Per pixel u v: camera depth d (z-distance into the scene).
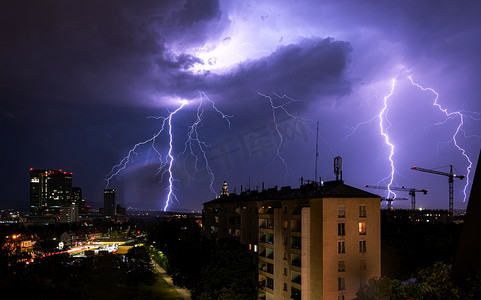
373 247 53.91
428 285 23.25
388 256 70.19
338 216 52.44
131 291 80.75
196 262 72.12
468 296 20.64
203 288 62.28
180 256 77.06
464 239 24.20
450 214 150.00
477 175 23.89
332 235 51.72
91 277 88.69
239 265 60.91
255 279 64.94
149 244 127.19
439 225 97.75
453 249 77.00
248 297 60.25
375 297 28.98
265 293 63.88
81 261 95.44
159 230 116.56
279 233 60.69
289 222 58.34
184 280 74.75
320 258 51.50
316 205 52.94
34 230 192.62
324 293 50.59
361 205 53.81
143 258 94.00
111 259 110.25
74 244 180.62
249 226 74.50
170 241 103.62
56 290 30.38
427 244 76.00
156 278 96.94
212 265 61.78
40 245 125.12
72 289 32.59
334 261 51.50
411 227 90.56
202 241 79.44
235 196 95.06
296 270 55.19
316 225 52.69
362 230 53.59
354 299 49.47
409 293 24.48
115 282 87.38
